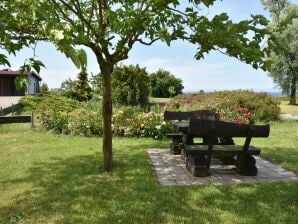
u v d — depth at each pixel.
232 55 4.71
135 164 7.66
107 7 5.71
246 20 4.41
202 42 5.07
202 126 6.27
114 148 9.74
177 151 8.85
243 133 6.38
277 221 4.56
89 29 5.44
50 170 7.27
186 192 5.69
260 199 5.36
